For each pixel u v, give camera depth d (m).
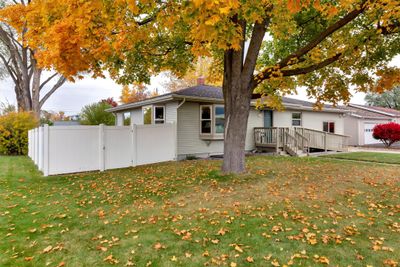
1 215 4.66
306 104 18.66
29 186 6.79
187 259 3.15
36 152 10.44
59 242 3.63
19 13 6.34
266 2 5.58
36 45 6.28
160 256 3.23
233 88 7.73
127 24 6.31
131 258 3.19
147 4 4.71
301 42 8.94
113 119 21.88
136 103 14.95
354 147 21.70
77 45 5.73
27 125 15.41
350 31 8.17
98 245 3.54
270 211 4.77
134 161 9.96
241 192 5.97
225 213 4.67
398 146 22.02
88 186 6.76
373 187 6.41
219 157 13.41
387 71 8.05
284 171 8.34
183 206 5.11
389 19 6.05
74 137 8.52
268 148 14.76
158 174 8.19
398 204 5.14
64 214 4.73
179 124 12.51
